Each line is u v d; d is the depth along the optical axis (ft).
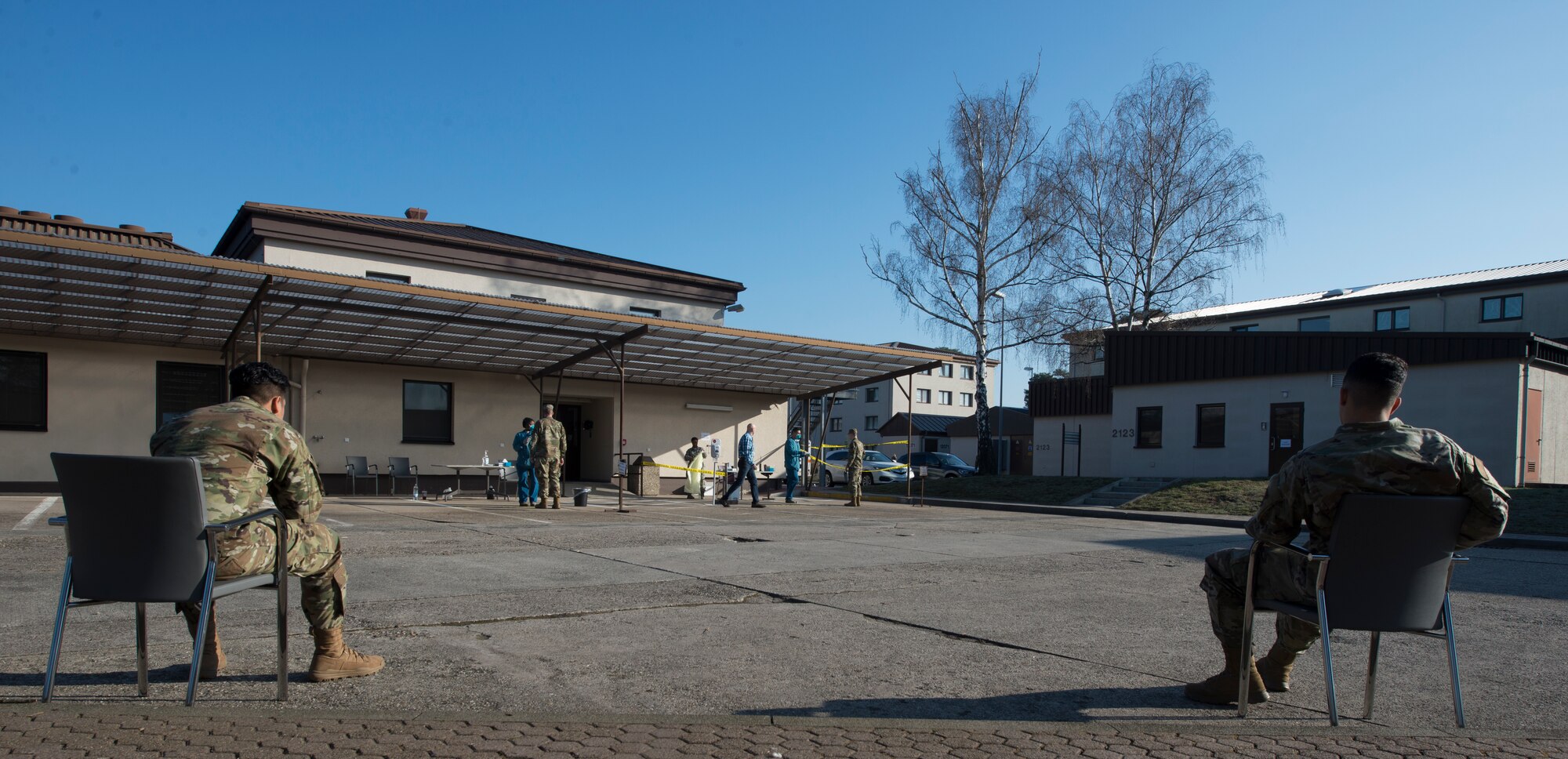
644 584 22.72
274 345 57.52
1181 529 47.55
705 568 26.05
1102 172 100.99
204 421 12.01
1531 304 103.50
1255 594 12.41
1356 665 15.84
